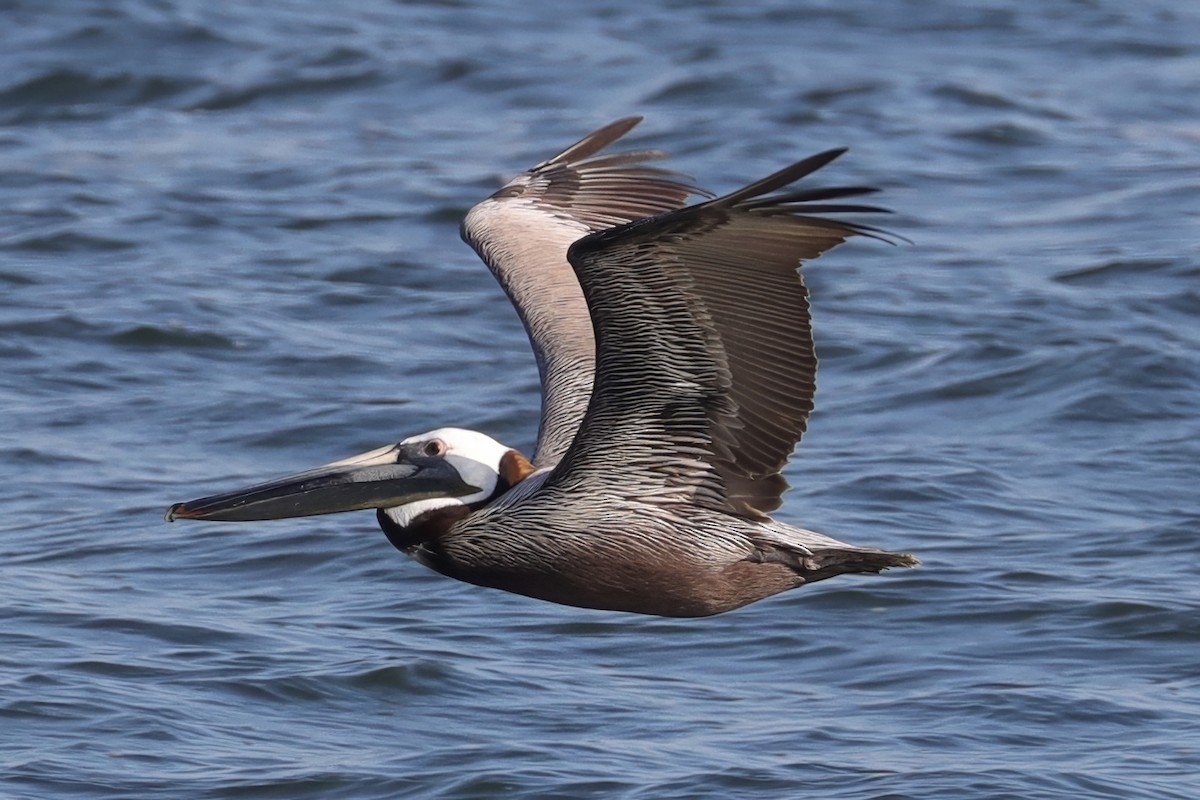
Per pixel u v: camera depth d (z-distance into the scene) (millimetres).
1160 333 17922
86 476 15219
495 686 11508
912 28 32750
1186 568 12953
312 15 32812
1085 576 12852
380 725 10992
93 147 25906
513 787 10094
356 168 24719
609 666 11891
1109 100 28266
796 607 12578
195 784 10203
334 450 15797
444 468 8664
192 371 17703
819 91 28031
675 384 8102
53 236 21719
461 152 25453
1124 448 15414
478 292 20016
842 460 15258
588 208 10805
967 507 14180
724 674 11758
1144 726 10789
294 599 12938
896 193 23328
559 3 34594
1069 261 20422
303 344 18328
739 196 7078
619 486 8430
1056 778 10062
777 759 10406
